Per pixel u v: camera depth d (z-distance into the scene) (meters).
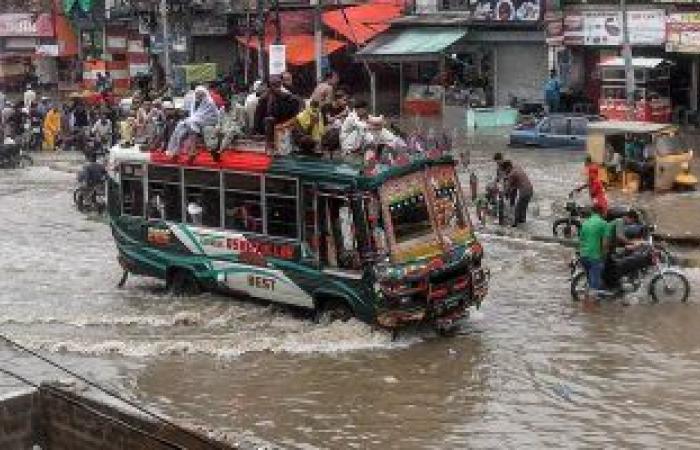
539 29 46.62
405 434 15.37
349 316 19.56
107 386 17.42
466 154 35.94
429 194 19.12
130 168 22.98
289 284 20.14
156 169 22.42
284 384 17.42
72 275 24.86
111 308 21.91
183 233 22.02
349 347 18.89
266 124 20.66
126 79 59.28
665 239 24.88
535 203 30.22
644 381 16.95
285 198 19.91
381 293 18.53
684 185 30.97
